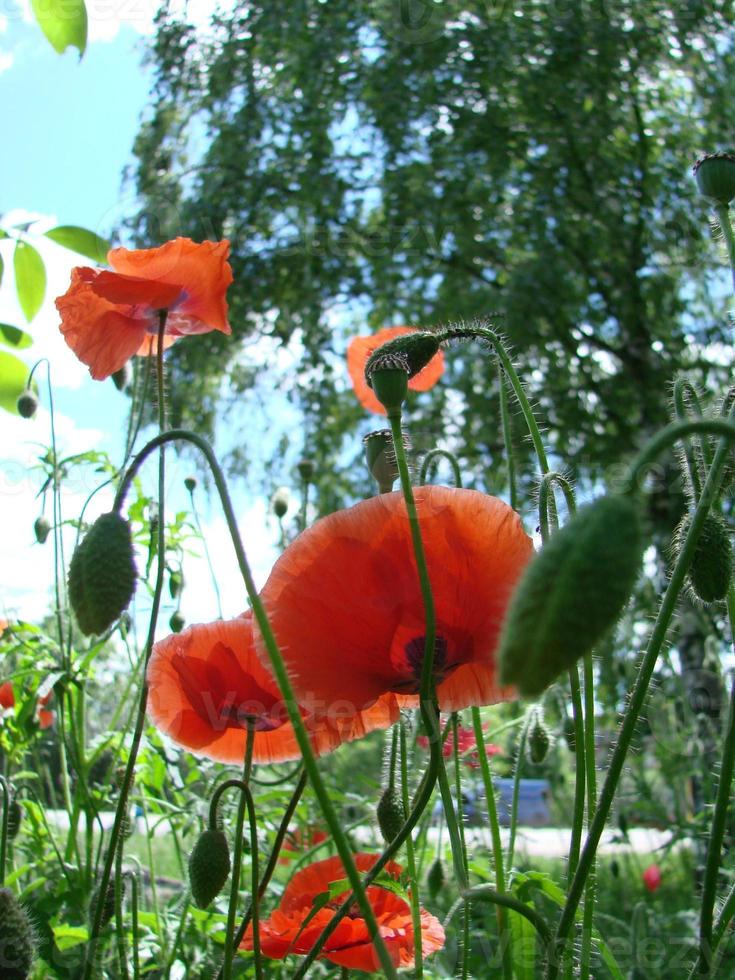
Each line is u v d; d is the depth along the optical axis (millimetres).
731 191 347
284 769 776
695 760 1100
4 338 518
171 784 624
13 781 629
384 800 372
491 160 2578
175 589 603
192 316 450
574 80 2578
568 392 2629
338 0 2621
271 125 2715
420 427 2523
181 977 461
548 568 167
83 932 426
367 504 278
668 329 2580
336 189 2619
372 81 2596
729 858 785
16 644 616
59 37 384
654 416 2551
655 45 2566
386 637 277
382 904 353
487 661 275
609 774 241
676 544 285
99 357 447
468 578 273
